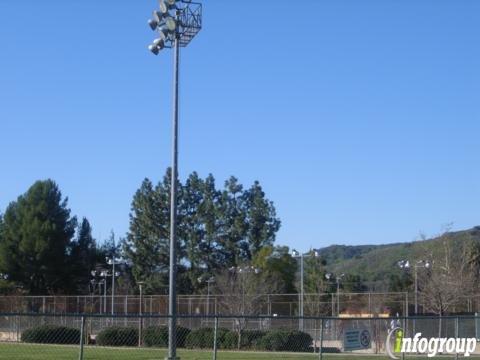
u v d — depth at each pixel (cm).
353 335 2414
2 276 8431
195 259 8600
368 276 12138
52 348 3009
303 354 2755
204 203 8750
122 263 8812
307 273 8462
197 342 3578
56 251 8425
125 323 5203
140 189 8800
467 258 5916
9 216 8619
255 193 8850
